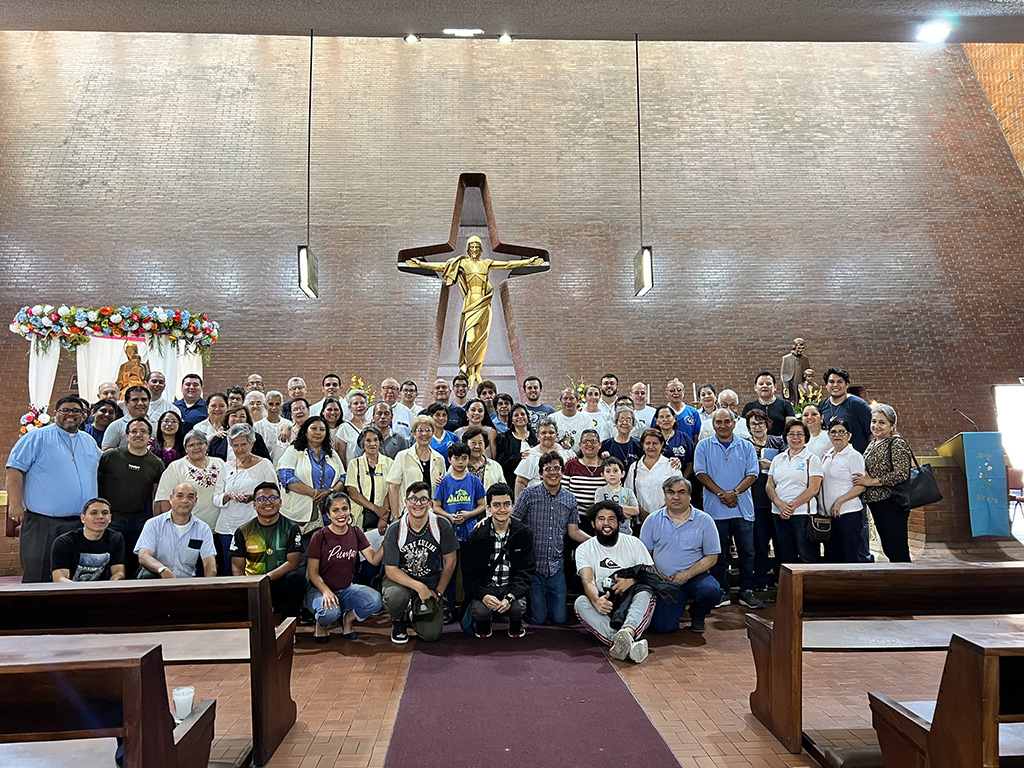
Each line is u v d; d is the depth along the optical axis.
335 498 5.28
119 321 8.55
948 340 12.89
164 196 13.05
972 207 13.77
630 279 13.12
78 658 2.10
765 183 13.80
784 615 3.37
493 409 7.38
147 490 5.61
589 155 13.86
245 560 5.21
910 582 3.32
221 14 6.11
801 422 6.21
